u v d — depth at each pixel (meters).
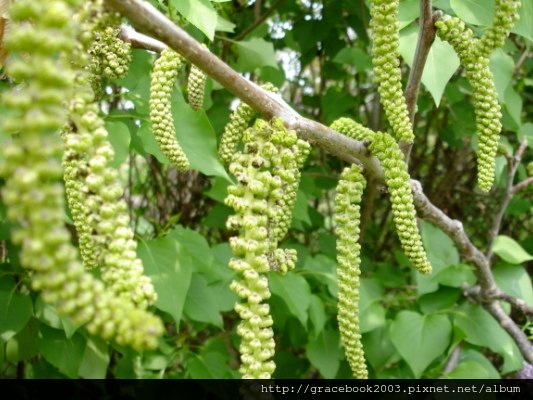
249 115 1.47
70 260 0.60
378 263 3.30
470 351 2.45
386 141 1.27
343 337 1.31
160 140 1.31
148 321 0.61
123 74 1.29
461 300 2.45
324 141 1.25
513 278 2.47
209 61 1.01
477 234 3.86
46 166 0.59
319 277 2.50
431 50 1.68
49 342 2.04
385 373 2.45
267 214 1.00
